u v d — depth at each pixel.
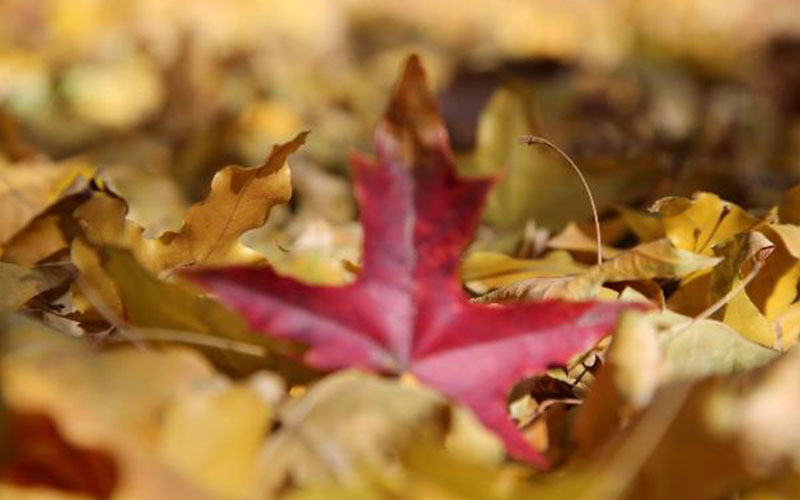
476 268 0.69
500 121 0.81
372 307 0.57
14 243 0.64
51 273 0.62
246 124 1.26
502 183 0.81
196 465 0.53
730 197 0.82
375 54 2.28
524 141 0.65
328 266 0.63
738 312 0.63
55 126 1.36
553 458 0.57
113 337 0.57
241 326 0.57
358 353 0.56
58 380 0.53
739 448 0.53
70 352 0.54
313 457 0.54
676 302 0.64
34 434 0.53
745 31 2.33
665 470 0.54
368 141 1.34
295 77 1.76
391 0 2.62
